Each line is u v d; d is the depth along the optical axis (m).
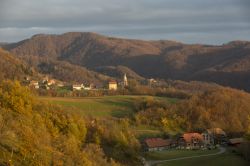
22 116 66.50
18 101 70.56
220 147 125.75
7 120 59.22
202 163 100.31
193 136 128.12
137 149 100.94
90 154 70.31
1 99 69.75
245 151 105.81
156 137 133.50
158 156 109.00
